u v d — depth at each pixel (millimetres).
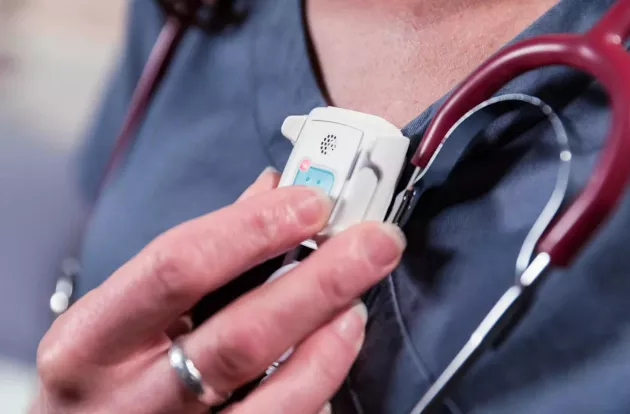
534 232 298
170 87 608
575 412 324
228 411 340
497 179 366
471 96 340
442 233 375
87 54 1302
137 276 334
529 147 360
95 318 346
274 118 500
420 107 433
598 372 323
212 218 337
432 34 453
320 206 332
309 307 322
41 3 1300
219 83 570
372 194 347
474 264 356
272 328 323
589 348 326
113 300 341
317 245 351
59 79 1312
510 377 335
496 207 360
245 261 333
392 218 357
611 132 280
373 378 371
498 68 330
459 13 446
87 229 650
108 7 1276
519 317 298
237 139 527
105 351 351
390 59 464
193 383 338
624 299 324
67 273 643
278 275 359
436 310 360
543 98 362
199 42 600
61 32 1304
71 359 354
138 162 607
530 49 320
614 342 323
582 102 355
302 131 372
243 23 574
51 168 1281
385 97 453
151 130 609
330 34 500
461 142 361
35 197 1252
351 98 468
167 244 332
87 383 359
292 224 329
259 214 329
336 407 383
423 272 373
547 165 351
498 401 337
